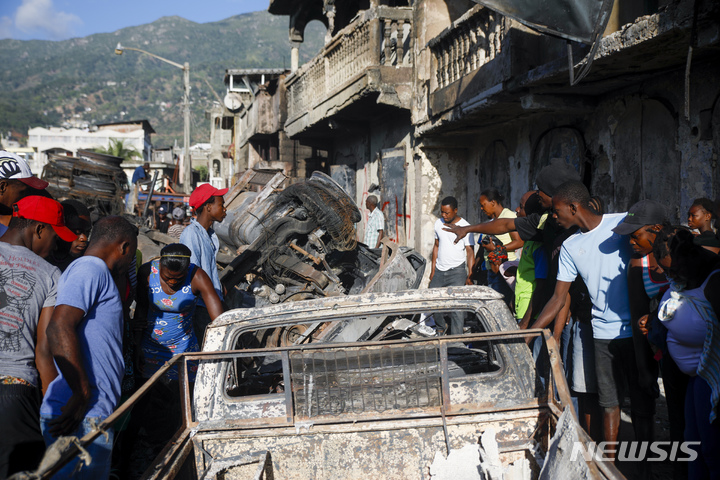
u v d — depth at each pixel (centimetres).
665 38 439
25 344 277
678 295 282
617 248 337
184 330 368
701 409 274
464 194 1067
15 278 279
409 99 1020
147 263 367
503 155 921
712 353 262
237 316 286
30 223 296
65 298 261
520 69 646
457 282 648
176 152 6375
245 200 986
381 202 1246
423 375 268
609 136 652
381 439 261
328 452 262
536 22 465
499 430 261
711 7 377
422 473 260
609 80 588
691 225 424
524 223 425
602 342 343
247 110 2184
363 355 269
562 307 360
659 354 338
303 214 627
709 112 502
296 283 614
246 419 265
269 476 261
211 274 455
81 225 382
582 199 343
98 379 269
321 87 1313
